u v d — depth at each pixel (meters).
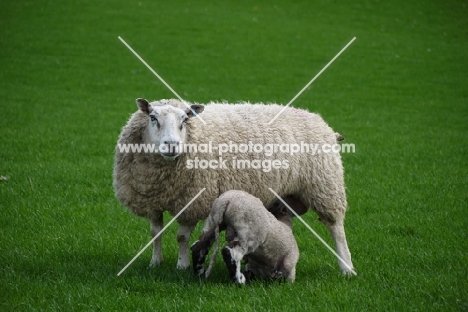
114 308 6.10
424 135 16.62
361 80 24.84
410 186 11.70
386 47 30.39
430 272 7.24
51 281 6.75
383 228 9.24
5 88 20.98
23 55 25.78
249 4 38.88
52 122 16.80
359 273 7.35
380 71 26.23
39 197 10.26
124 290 6.56
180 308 6.07
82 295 6.33
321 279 7.10
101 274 7.00
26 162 12.76
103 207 10.00
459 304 6.18
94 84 22.66
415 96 22.39
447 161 13.73
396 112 19.94
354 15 36.88
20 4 33.72
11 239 8.16
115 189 7.55
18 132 15.34
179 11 36.06
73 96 20.73
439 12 37.53
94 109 19.00
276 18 35.72
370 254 8.09
